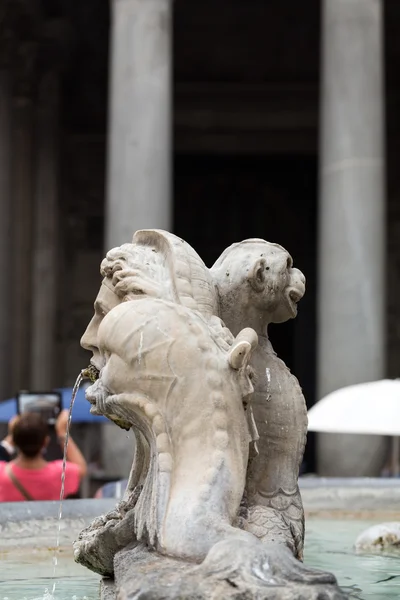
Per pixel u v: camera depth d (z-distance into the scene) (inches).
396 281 1977.1
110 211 1273.4
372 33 1266.0
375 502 506.0
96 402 262.1
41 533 384.5
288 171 2103.8
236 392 249.8
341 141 1241.4
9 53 1712.6
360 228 1222.9
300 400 285.4
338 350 1211.9
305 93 2060.8
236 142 2075.5
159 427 244.2
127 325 249.4
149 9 1285.7
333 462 1162.0
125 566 239.5
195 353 247.1
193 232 2098.9
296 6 2042.3
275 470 276.8
